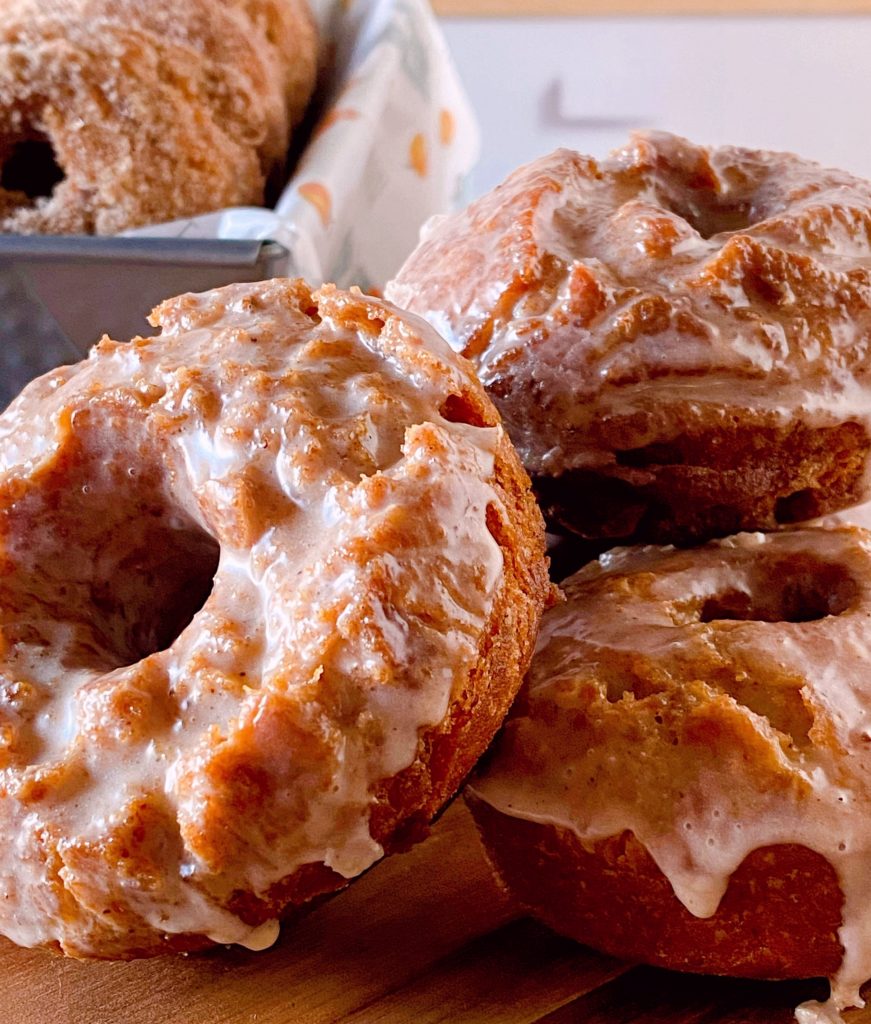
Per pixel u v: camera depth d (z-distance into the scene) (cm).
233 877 31
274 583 32
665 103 76
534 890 34
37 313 45
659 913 33
